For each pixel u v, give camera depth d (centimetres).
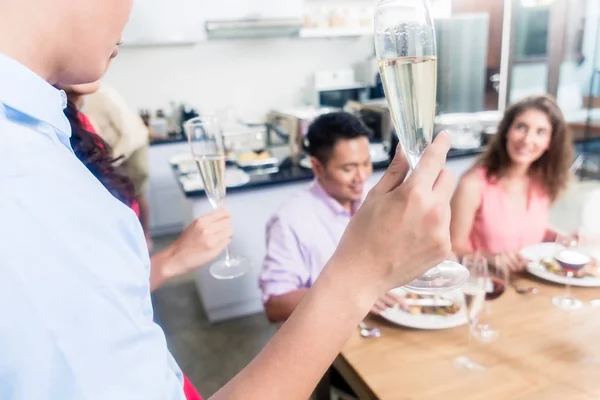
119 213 36
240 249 249
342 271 41
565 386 85
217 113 420
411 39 47
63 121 37
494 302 117
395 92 48
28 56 33
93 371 30
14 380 28
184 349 242
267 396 41
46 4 33
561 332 102
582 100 414
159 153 384
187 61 424
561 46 395
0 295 27
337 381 121
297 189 251
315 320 42
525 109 168
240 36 411
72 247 31
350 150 148
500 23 291
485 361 93
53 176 32
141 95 420
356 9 425
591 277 125
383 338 103
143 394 33
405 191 39
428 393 84
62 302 29
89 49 36
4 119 32
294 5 379
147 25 353
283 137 309
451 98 315
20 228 29
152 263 88
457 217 177
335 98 435
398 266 41
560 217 267
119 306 32
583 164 372
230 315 268
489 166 180
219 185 101
